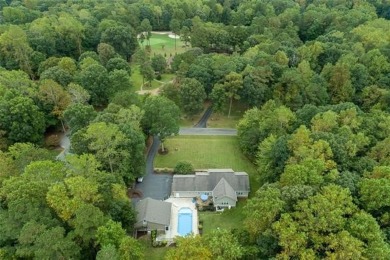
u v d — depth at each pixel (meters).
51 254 39.03
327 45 103.12
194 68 94.00
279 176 58.56
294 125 70.69
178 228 57.91
